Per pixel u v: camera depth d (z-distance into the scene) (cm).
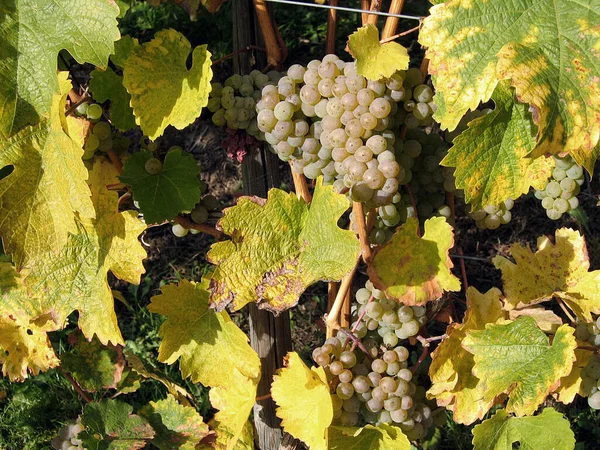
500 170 51
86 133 58
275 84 58
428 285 58
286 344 73
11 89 47
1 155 51
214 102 57
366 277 95
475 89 45
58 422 102
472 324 64
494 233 119
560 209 66
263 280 57
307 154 57
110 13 46
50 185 52
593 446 97
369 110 53
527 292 68
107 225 60
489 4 45
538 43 43
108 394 104
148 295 116
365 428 64
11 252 52
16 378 72
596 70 42
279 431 76
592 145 42
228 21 127
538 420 64
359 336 65
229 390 67
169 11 129
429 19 45
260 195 66
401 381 62
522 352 60
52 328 68
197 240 121
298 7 131
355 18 129
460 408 65
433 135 61
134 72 54
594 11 43
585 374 66
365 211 60
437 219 57
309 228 56
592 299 65
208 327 66
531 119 50
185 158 60
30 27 47
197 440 77
